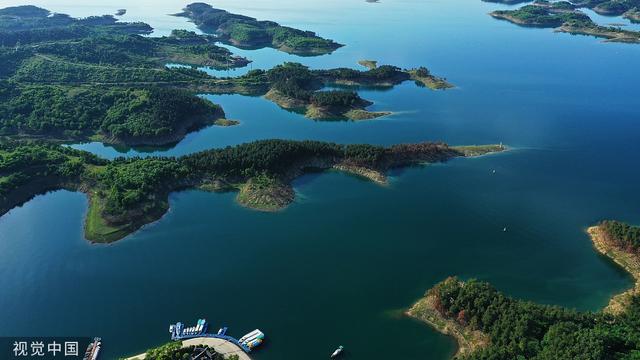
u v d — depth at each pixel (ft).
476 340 454.81
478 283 508.94
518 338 428.56
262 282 553.23
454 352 453.99
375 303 519.60
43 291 543.80
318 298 527.40
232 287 545.85
